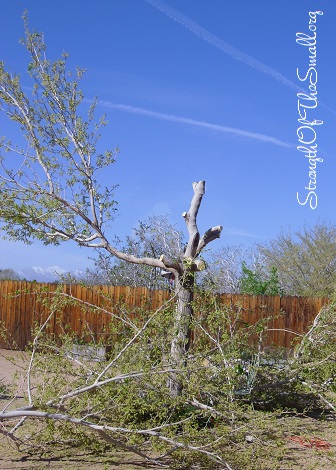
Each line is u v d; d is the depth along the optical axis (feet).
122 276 59.77
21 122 32.32
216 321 28.91
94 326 53.78
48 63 33.24
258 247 93.35
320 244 91.56
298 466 22.68
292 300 54.39
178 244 59.06
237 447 22.44
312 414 32.76
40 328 26.35
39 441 23.04
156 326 25.90
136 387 23.15
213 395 26.04
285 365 33.45
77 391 21.61
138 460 22.71
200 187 31.48
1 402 30.73
